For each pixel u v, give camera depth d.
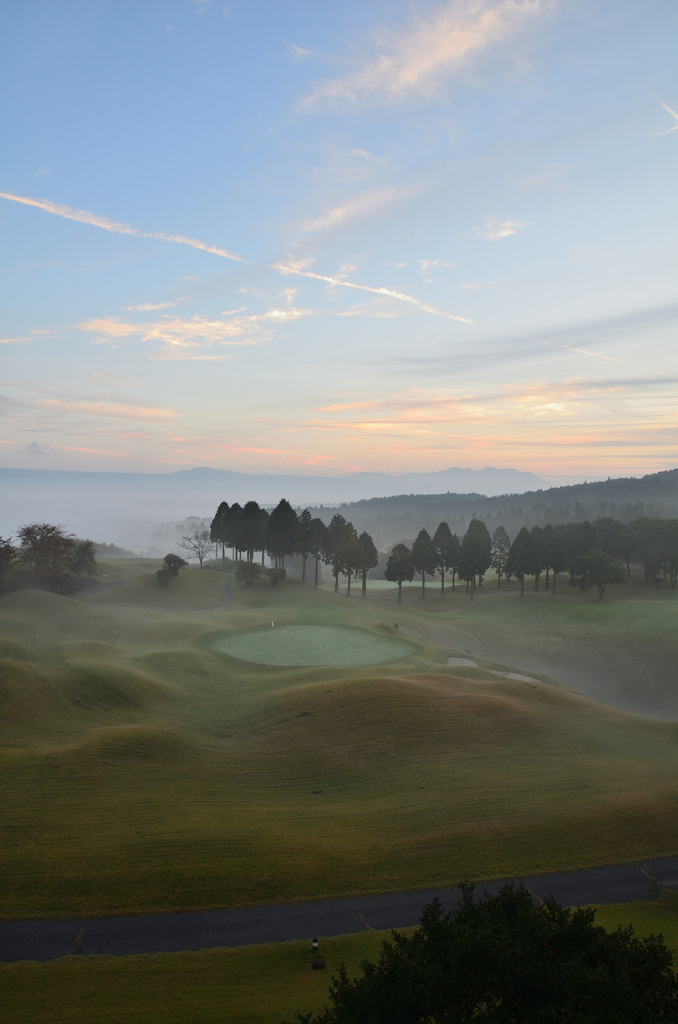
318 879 25.45
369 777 36.47
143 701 48.81
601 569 118.50
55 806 29.94
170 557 115.69
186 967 20.47
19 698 43.34
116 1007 18.48
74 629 76.88
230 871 25.44
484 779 35.69
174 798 32.03
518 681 59.22
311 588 120.69
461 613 115.38
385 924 23.14
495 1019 12.83
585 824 30.44
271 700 49.31
